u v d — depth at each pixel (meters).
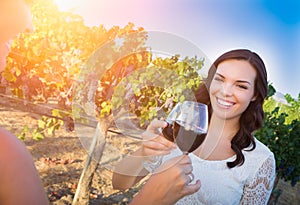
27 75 4.21
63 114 4.06
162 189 0.94
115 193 4.74
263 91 1.66
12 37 0.61
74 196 4.20
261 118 1.75
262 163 1.72
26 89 4.27
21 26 0.60
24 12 0.60
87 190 3.82
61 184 4.73
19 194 0.54
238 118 1.71
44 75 4.15
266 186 1.73
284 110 7.45
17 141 0.58
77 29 4.09
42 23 4.03
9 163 0.55
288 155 5.29
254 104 1.70
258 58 1.60
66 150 5.68
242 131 1.71
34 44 4.02
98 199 4.49
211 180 1.64
